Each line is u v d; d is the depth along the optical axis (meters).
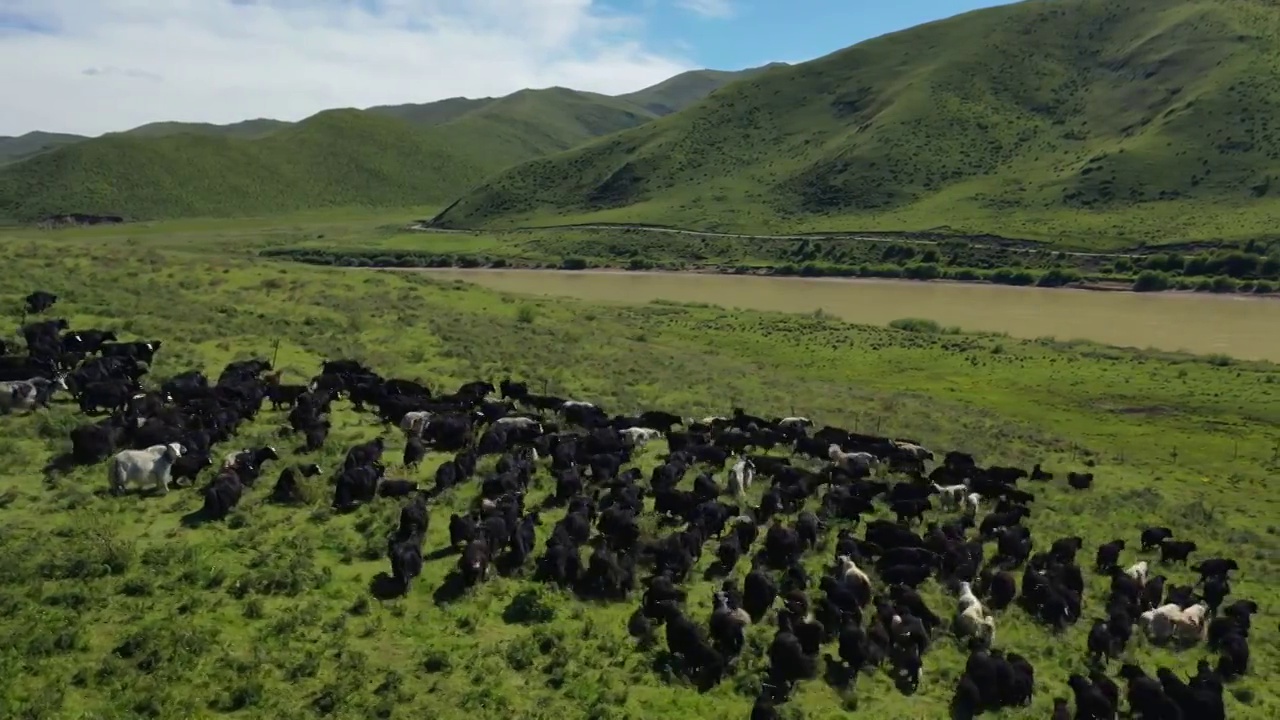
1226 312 107.19
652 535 23.89
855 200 199.88
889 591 22.58
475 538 20.95
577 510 23.94
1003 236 156.25
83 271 51.59
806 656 18.50
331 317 49.88
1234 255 129.50
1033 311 110.44
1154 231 148.00
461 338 50.44
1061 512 32.38
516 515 23.08
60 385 28.17
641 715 16.17
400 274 80.00
